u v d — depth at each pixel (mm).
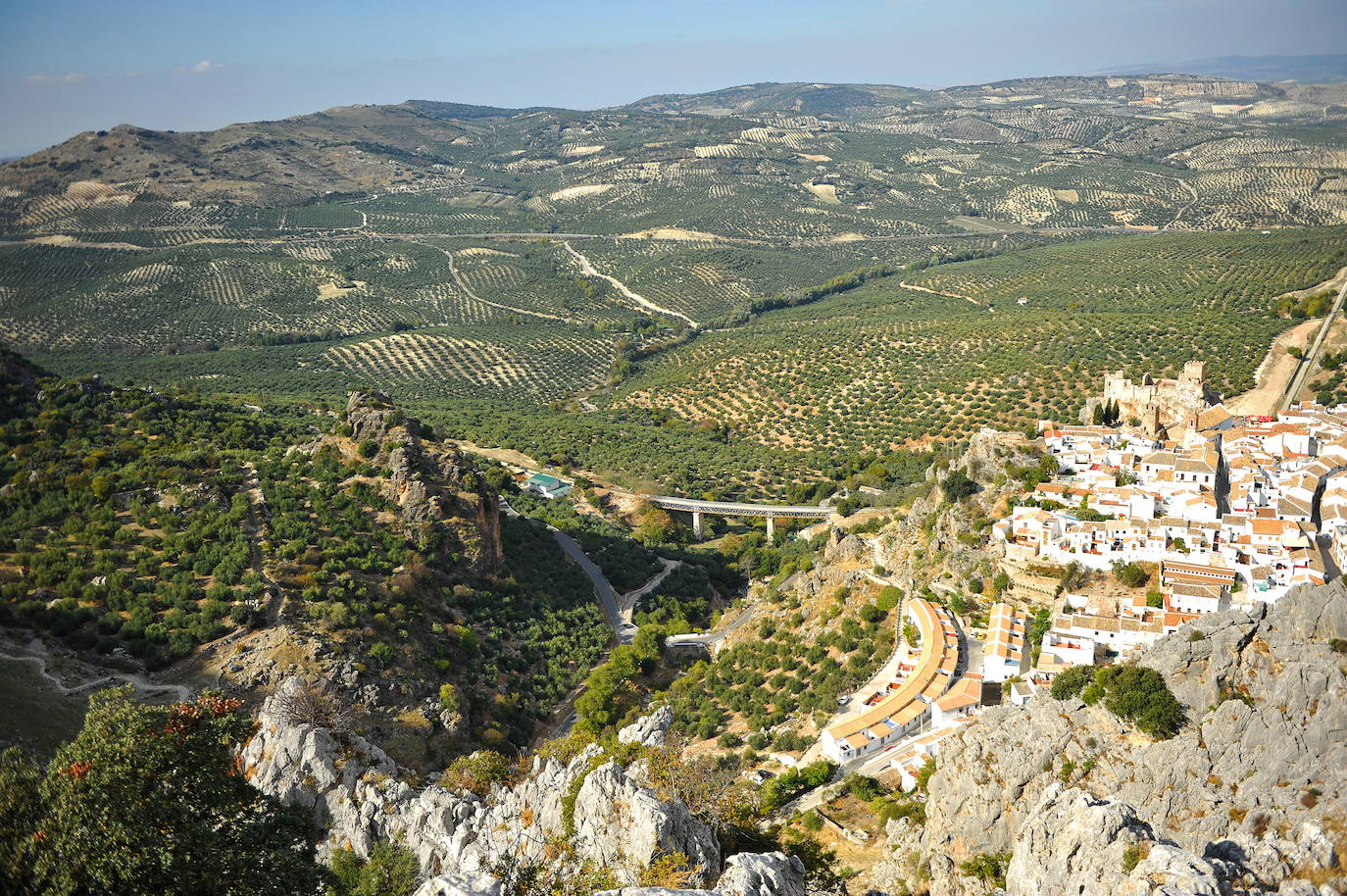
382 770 106000
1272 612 91625
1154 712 89500
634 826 82812
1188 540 152250
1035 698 101438
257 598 157250
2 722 121875
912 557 184375
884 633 167375
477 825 94125
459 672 169875
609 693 173375
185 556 165625
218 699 106188
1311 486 163375
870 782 122062
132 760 81125
